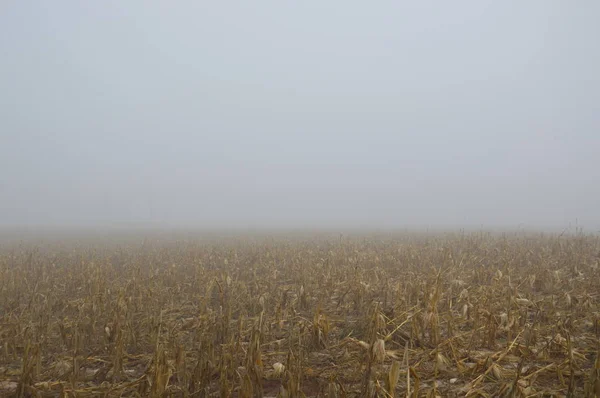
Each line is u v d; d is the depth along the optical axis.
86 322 7.48
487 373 5.55
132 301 8.89
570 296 8.54
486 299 8.30
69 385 5.37
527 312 8.14
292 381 4.40
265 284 11.27
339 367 5.88
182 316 8.85
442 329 7.53
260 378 4.95
